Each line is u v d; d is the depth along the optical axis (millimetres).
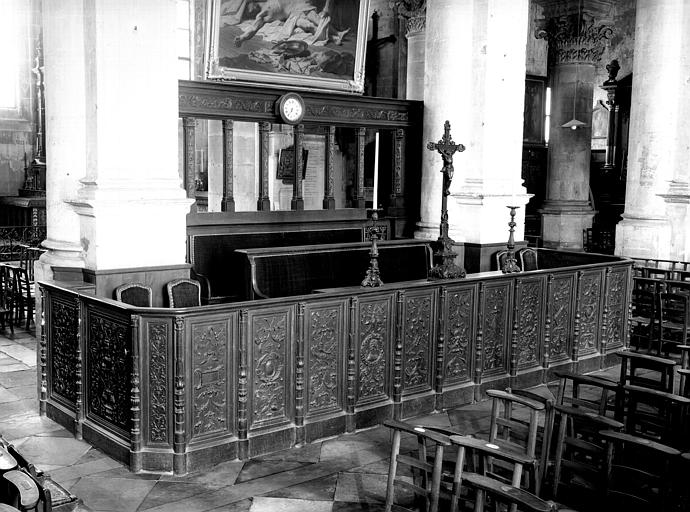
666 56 12297
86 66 6895
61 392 6492
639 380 6184
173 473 5438
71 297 6164
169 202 7152
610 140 20172
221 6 10266
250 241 9625
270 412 5867
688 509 4156
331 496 5148
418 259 9797
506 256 8273
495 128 10289
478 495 3441
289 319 5887
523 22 10461
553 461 5121
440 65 10773
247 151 16188
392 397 6680
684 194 12367
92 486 5234
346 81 11914
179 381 5344
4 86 19328
